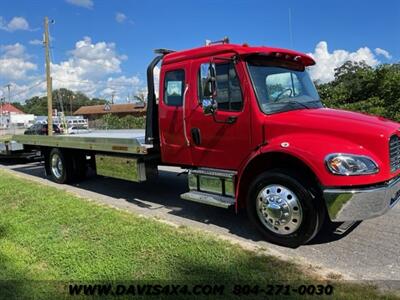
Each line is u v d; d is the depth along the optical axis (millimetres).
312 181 4703
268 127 5102
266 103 5277
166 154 6535
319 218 4707
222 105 5578
